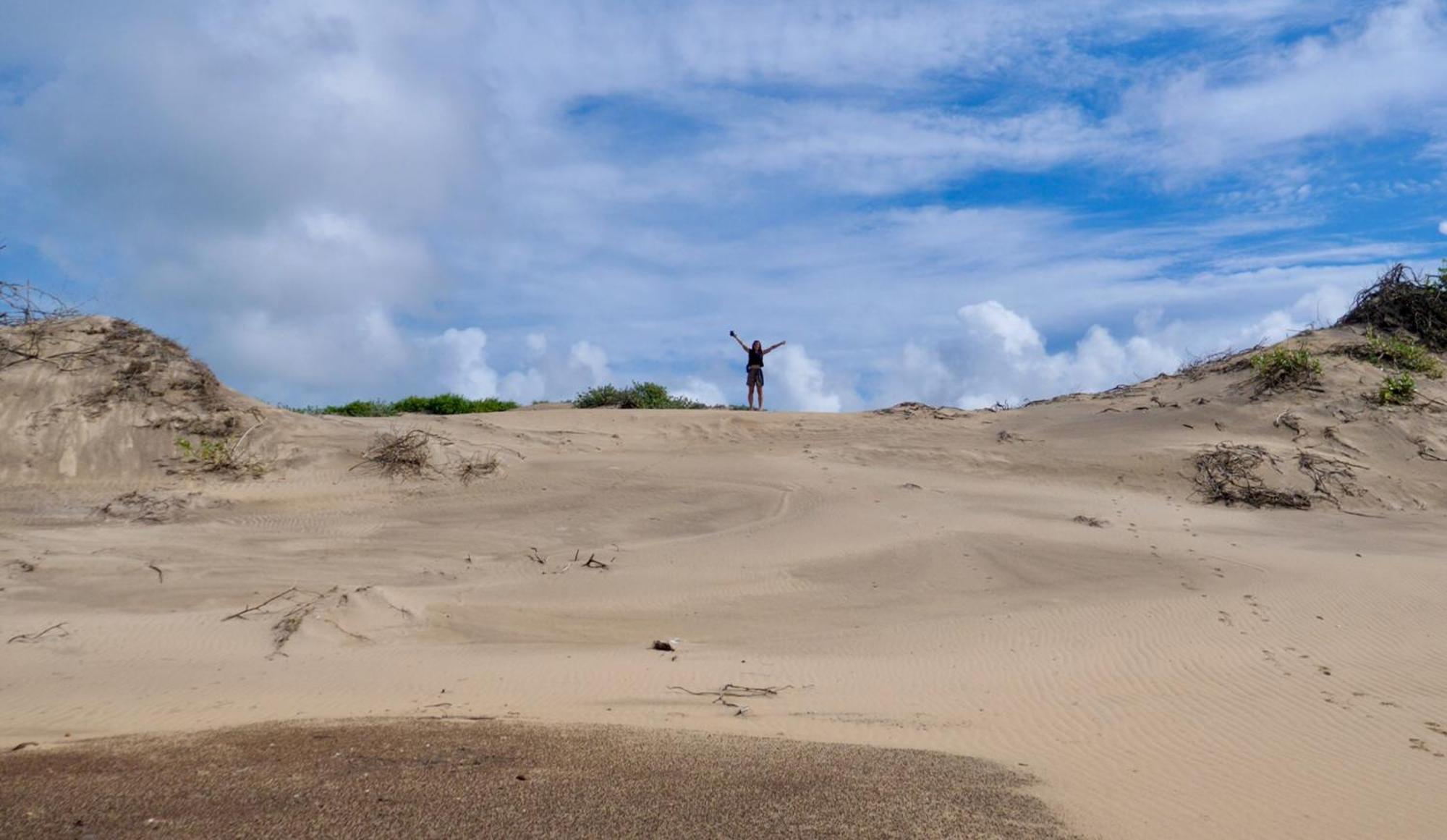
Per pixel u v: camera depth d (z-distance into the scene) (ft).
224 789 19.66
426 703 30.42
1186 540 55.93
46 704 29.73
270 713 28.73
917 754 24.79
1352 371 79.00
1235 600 45.16
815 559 53.78
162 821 17.84
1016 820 19.83
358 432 72.69
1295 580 47.83
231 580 48.47
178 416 68.69
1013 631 42.29
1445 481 67.51
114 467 63.82
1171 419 77.66
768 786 20.93
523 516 62.23
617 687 33.37
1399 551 54.49
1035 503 63.93
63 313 74.64
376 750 22.74
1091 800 21.68
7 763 21.24
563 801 19.49
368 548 55.77
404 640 41.52
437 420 80.48
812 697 32.53
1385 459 69.72
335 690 32.40
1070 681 34.63
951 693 33.19
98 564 49.44
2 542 51.90
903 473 70.85
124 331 74.13
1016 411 88.12
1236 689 33.06
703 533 59.52
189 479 64.13
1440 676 34.35
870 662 38.14
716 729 26.99
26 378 68.08
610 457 73.72
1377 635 39.91
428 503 64.13
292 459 67.97
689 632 43.73
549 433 78.43
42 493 60.29
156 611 43.93
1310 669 35.50
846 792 20.76
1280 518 62.54
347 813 18.49
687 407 101.71
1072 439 76.54
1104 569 51.24
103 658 37.01
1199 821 20.68
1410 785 23.58
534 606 46.57
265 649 38.93
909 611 46.39
